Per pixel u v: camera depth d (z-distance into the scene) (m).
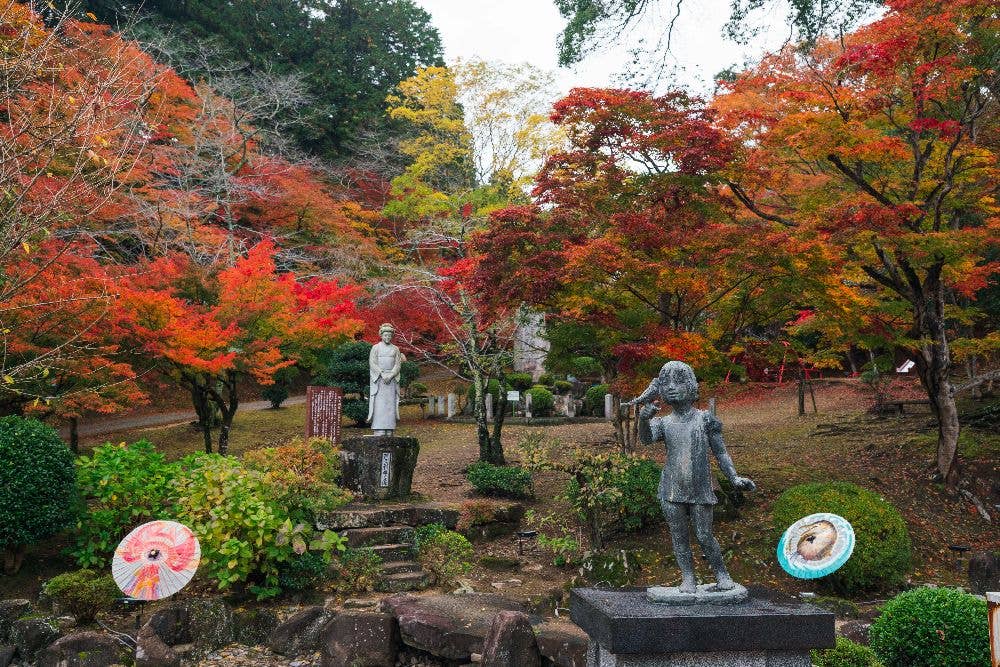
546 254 12.55
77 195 9.04
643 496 12.55
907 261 13.98
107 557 10.77
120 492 10.80
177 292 17.14
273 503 10.23
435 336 27.55
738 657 5.58
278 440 21.22
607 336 13.70
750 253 11.84
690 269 12.51
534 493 15.27
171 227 22.03
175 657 8.19
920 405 21.72
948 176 13.32
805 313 19.12
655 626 5.43
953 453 14.88
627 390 13.45
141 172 19.33
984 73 13.01
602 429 21.94
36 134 8.61
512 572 11.43
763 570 11.55
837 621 9.47
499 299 13.17
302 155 30.84
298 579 10.16
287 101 28.25
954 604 7.12
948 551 12.80
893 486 14.91
